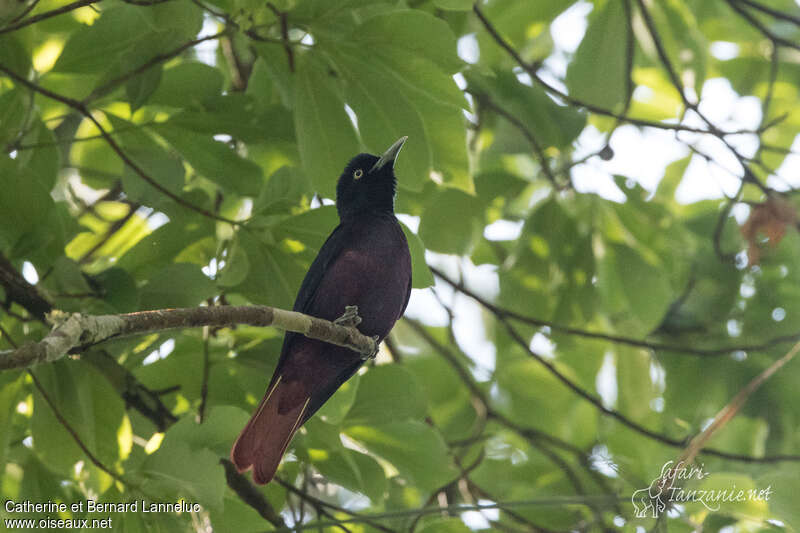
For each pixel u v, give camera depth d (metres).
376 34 8.81
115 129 10.03
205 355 10.20
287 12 9.07
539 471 16.16
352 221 10.79
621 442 15.09
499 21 13.84
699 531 10.12
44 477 10.17
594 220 13.90
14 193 9.02
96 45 9.67
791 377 14.80
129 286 9.32
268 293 9.81
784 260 15.60
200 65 10.15
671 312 15.57
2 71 9.04
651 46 14.12
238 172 10.23
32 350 5.84
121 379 9.87
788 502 9.74
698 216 16.03
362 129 9.48
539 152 12.91
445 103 9.25
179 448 8.48
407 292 11.06
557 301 14.18
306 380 9.56
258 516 9.41
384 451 11.45
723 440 14.71
